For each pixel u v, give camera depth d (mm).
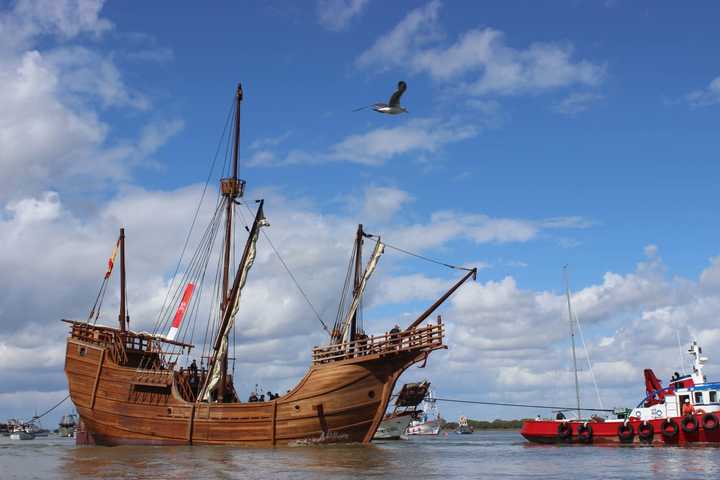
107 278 63219
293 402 51562
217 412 53062
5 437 130000
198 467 36656
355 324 60531
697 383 55625
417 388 86875
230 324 57344
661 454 45438
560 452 49469
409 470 35344
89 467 37781
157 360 61531
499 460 42156
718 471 34000
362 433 51844
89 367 58469
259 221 59250
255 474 33125
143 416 55469
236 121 65312
